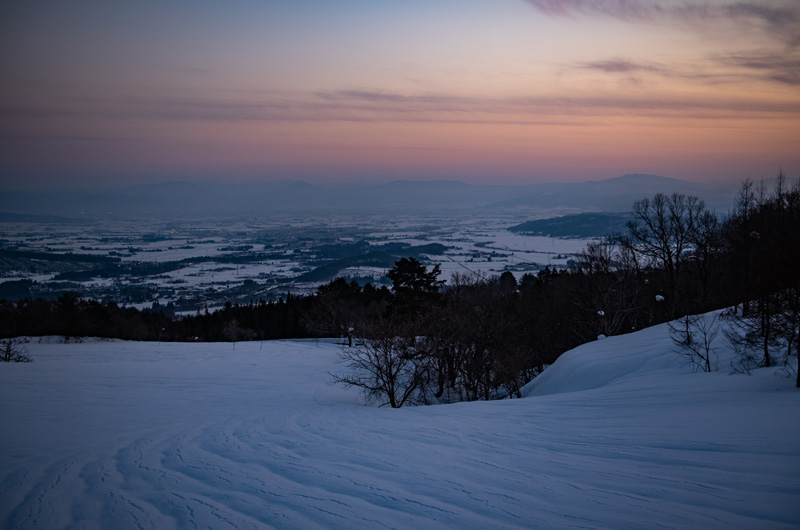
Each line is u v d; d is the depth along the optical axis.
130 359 42.56
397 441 10.41
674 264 46.59
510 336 35.53
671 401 13.99
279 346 54.34
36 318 70.12
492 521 5.72
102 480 8.43
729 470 7.14
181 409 18.75
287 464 8.88
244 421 15.14
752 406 12.01
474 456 8.72
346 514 6.15
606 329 39.44
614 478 7.11
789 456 7.60
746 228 31.58
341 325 58.59
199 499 7.09
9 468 9.48
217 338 76.19
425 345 29.70
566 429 10.91
